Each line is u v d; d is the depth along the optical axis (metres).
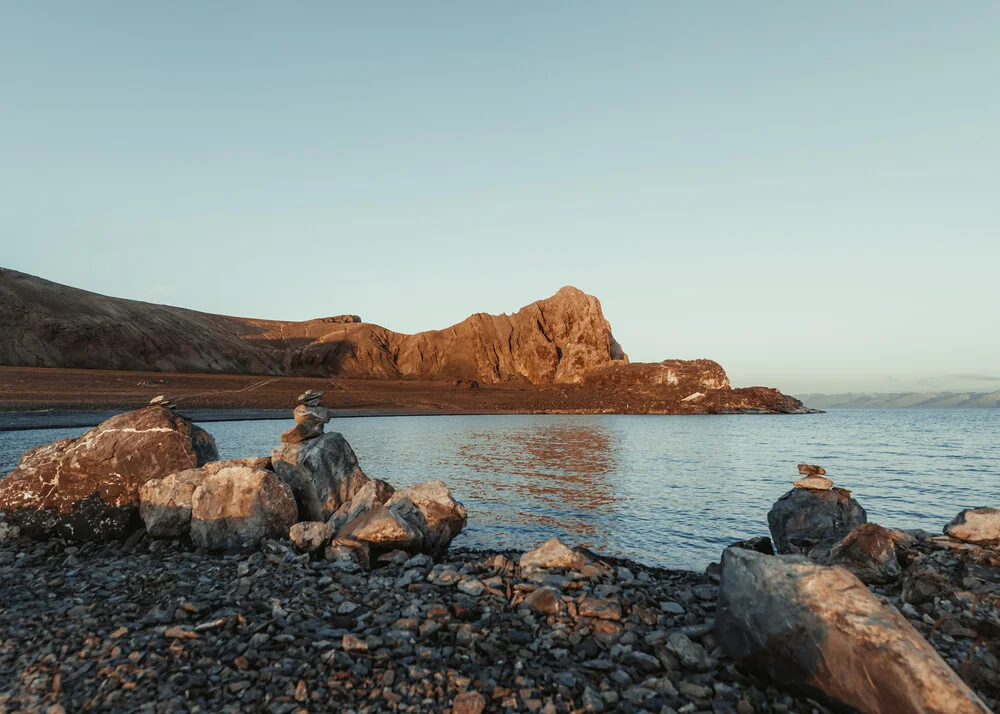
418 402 137.50
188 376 118.81
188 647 6.56
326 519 13.73
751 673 6.04
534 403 154.00
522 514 20.72
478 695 5.46
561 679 5.98
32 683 5.74
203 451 14.17
